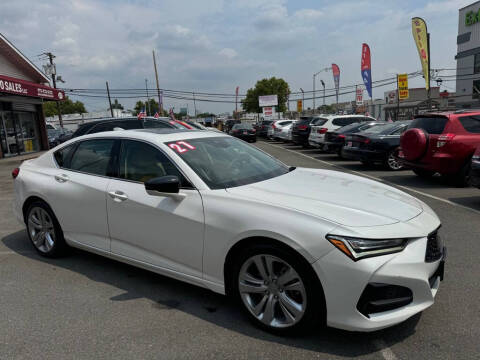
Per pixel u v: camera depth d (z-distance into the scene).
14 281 3.85
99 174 3.86
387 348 2.57
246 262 2.84
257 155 4.11
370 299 2.42
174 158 3.38
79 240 4.01
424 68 20.66
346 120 15.98
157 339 2.78
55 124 56.97
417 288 2.51
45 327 2.98
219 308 3.21
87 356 2.60
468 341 2.63
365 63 24.77
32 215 4.46
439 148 7.69
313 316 2.59
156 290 3.57
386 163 10.54
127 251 3.59
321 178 3.66
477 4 34.59
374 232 2.50
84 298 3.44
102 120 10.30
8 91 16.59
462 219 5.57
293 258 2.59
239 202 2.92
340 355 2.52
